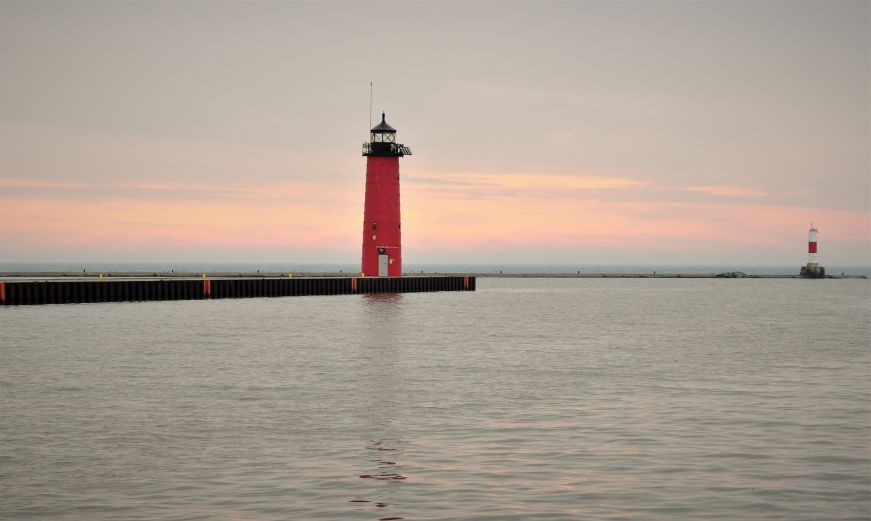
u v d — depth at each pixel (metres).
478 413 27.42
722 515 17.41
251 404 28.78
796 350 46.62
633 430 24.84
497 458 21.64
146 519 17.12
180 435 24.12
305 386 32.53
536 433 24.47
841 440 23.58
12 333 51.12
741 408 28.36
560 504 18.02
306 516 17.31
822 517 17.31
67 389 31.42
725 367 38.97
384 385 32.91
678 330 59.66
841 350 46.72
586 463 21.12
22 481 19.62
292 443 23.25
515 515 17.39
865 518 17.28
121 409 27.77
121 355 41.19
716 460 21.39
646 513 17.50
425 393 31.14
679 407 28.52
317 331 54.94
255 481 19.64
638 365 39.53
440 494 18.70
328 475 20.12
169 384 32.75
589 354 43.88
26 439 23.50
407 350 44.84
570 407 28.50
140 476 20.03
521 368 38.09
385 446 22.91
